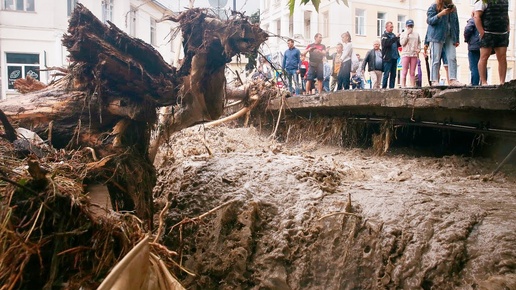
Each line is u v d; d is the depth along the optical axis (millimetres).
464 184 4879
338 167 5906
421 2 14383
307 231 4230
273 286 4066
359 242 3879
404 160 6641
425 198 4082
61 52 13094
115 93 4562
